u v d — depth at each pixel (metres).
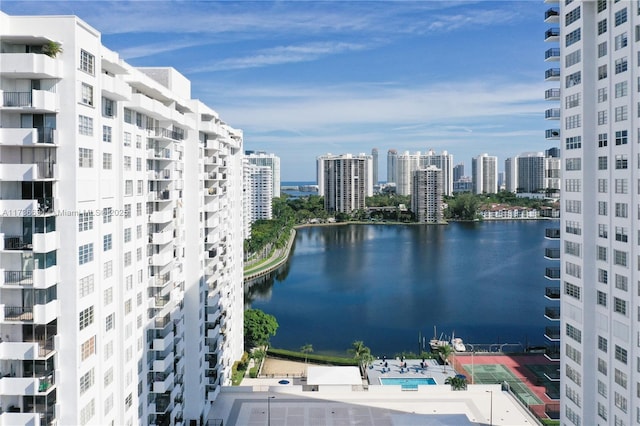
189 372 75.56
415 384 103.25
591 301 63.25
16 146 42.12
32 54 39.78
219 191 84.69
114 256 51.97
